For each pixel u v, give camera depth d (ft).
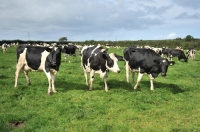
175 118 25.95
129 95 34.83
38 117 24.82
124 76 53.01
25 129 21.88
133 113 26.81
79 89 38.32
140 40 309.22
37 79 45.88
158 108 29.19
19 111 26.78
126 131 21.95
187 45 234.17
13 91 34.99
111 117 25.46
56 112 26.55
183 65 82.53
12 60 84.17
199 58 127.03
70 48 84.02
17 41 298.15
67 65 71.46
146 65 37.76
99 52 36.58
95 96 33.76
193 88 41.73
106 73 37.73
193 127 23.17
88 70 39.32
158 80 49.26
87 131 21.81
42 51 35.42
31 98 32.19
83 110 27.35
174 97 34.94
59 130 21.86
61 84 42.01
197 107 30.12
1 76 47.73
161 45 258.16
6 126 22.57
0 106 28.40
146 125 23.61
